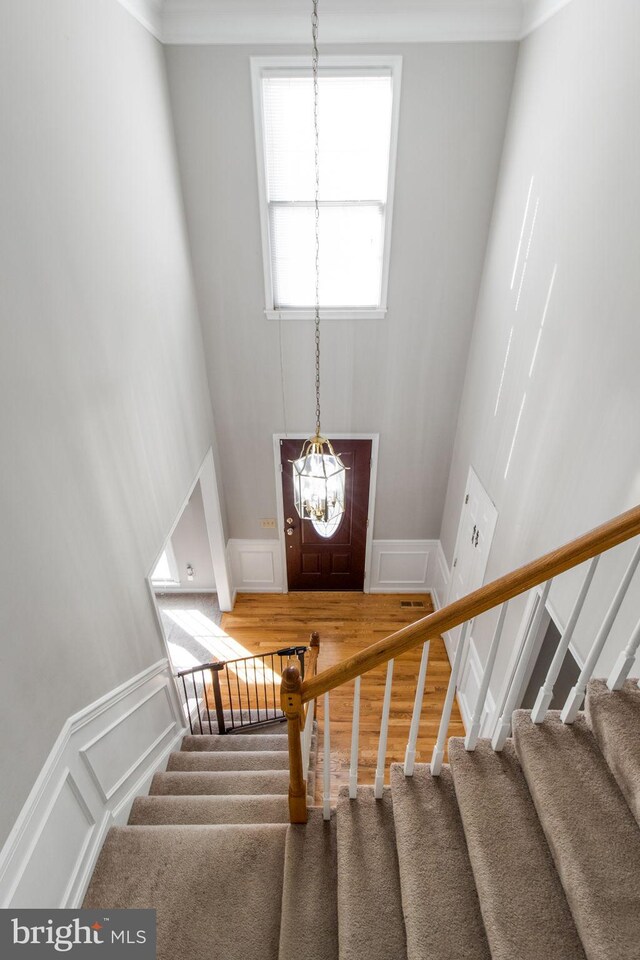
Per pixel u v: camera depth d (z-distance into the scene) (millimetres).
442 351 4223
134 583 2688
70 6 2039
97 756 2244
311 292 4047
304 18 3049
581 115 2363
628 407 1942
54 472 1900
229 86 3260
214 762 3193
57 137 1942
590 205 2264
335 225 3783
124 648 2549
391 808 1993
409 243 3781
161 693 3131
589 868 1395
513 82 3240
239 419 4586
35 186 1791
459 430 4465
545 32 2770
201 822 2504
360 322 4102
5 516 1586
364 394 4434
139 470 2777
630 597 1875
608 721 1625
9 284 1638
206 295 3996
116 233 2498
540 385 2770
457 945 1498
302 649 3600
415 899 1602
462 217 3684
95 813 2186
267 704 4301
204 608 5344
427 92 3279
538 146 2854
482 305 3859
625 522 1345
